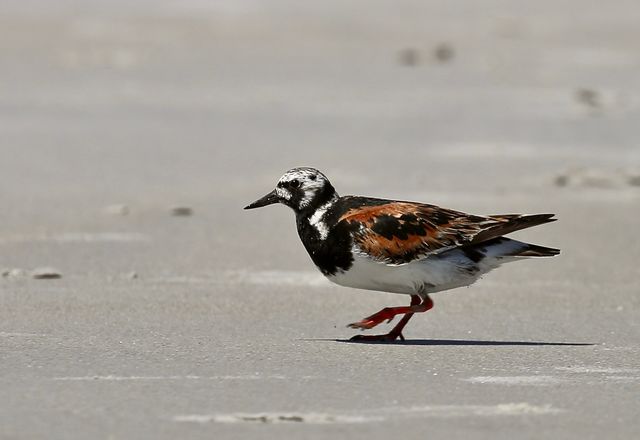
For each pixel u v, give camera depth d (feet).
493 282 45.16
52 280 43.73
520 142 76.48
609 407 27.71
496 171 67.72
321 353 33.19
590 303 41.70
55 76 101.35
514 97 93.35
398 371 31.04
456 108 88.79
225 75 102.99
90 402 27.30
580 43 120.37
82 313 38.24
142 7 140.15
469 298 42.50
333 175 66.23
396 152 73.00
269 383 29.40
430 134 79.00
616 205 59.82
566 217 57.16
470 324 38.40
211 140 76.84
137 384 29.07
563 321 38.83
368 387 29.17
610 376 30.89
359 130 80.28
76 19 131.13
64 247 49.62
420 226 34.35
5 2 141.18
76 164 69.05
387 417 26.43
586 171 66.69
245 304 40.50
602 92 95.04
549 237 53.21
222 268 46.50
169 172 67.41
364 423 25.90
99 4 141.59
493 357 33.06
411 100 92.22
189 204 59.41
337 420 26.09
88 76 101.65
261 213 57.93
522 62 109.81
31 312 38.22
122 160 70.54
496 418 26.53
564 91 95.71
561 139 77.56
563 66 107.76
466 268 34.65
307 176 35.58
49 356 32.01
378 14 137.80
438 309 40.83
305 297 41.91
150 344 33.94
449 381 29.99
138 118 84.48
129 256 48.19
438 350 33.96
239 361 31.91
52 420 25.80
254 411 26.78
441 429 25.57
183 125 82.02
